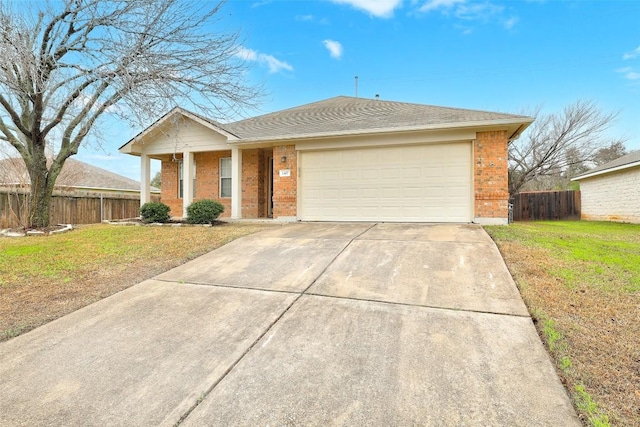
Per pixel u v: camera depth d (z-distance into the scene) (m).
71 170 19.84
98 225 11.27
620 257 5.70
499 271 4.94
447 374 2.69
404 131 9.77
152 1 7.68
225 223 11.19
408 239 7.16
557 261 5.39
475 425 2.18
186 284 5.04
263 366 2.93
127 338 3.51
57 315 4.10
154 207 11.36
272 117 13.97
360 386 2.60
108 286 5.04
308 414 2.34
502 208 9.44
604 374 2.59
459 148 9.85
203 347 3.28
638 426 2.09
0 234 9.40
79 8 7.68
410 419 2.25
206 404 2.49
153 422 2.34
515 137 10.55
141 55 7.65
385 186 10.47
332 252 6.32
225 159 13.70
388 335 3.32
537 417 2.21
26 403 2.56
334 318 3.73
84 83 8.36
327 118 12.45
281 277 5.14
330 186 11.00
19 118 9.26
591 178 16.78
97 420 2.37
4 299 4.57
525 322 3.43
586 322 3.39
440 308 3.84
